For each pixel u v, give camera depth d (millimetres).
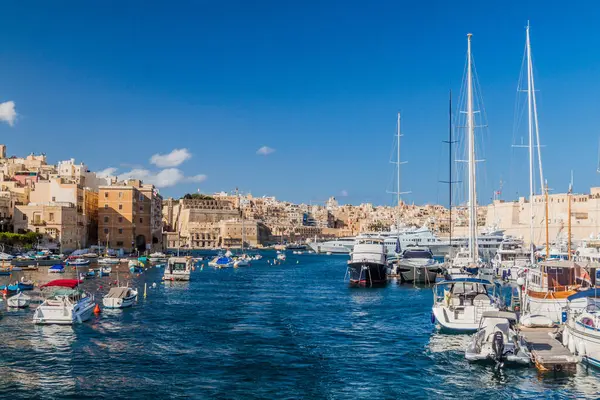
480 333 40594
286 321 56344
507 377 35406
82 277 97938
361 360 40406
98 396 32406
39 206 150750
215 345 45156
